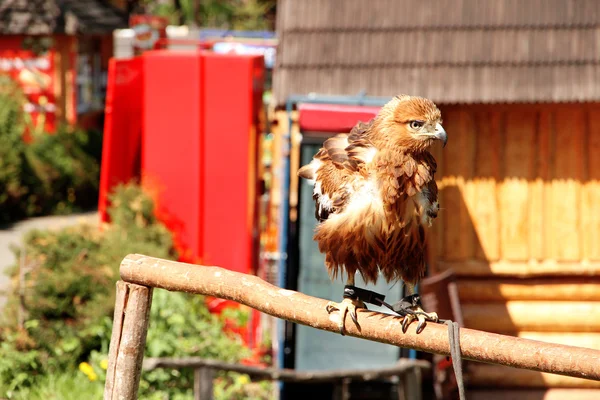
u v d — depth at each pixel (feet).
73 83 77.51
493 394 39.01
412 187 15.81
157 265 15.71
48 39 75.97
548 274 38.93
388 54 38.17
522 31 38.47
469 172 38.68
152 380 34.81
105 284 38.42
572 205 38.70
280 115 43.91
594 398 38.93
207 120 43.73
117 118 45.16
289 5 39.81
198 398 31.78
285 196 36.83
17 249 39.88
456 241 38.93
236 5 124.47
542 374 39.22
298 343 37.68
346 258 16.24
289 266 36.70
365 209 15.75
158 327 38.09
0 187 64.75
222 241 44.06
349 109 35.60
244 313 42.50
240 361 39.04
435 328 13.64
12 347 36.47
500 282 39.11
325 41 38.68
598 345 39.37
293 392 37.96
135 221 43.19
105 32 83.35
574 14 38.73
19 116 67.97
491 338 13.12
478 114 38.42
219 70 43.57
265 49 79.51
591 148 38.50
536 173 38.68
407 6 39.47
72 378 36.35
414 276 16.57
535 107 38.29
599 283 39.11
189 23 118.93
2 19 74.90
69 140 71.77
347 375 33.71
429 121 15.67
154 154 44.01
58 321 37.42
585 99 36.81
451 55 38.09
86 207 72.18
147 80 43.78
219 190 43.91
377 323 14.05
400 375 34.78
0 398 34.55
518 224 38.83
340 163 16.37
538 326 39.34
